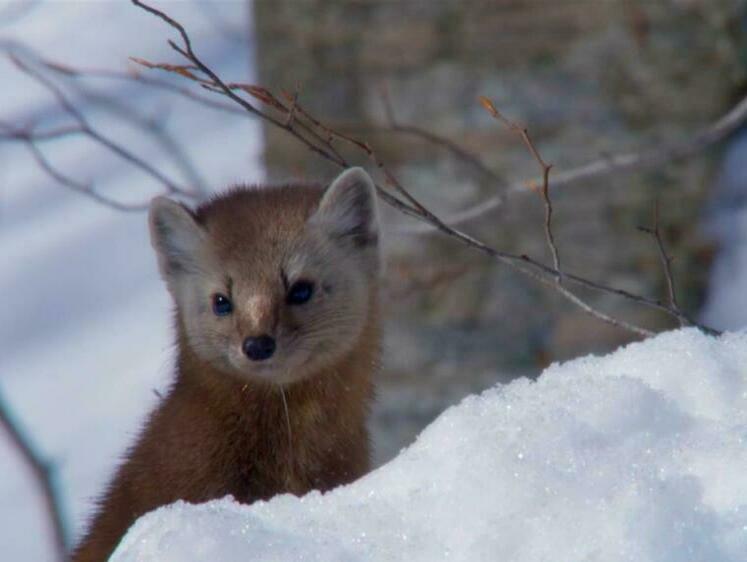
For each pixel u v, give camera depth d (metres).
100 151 20.75
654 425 5.56
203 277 9.47
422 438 5.91
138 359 18.58
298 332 9.15
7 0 22.61
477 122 15.02
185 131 19.89
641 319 14.87
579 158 15.00
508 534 5.09
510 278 14.85
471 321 14.93
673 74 15.11
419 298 14.95
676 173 15.09
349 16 15.39
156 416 9.40
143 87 20.86
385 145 15.11
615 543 4.92
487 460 5.44
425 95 15.15
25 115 20.88
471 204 14.84
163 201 9.74
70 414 17.61
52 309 19.48
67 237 20.19
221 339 9.15
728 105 15.18
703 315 14.87
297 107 8.97
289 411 9.09
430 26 15.23
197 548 5.26
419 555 5.14
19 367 18.70
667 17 15.11
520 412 5.76
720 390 5.78
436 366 14.95
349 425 9.45
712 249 15.05
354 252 9.82
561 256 14.99
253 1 15.82
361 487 5.78
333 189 9.76
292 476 9.16
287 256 9.44
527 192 14.59
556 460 5.38
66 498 16.12
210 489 8.95
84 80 21.12
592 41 15.09
